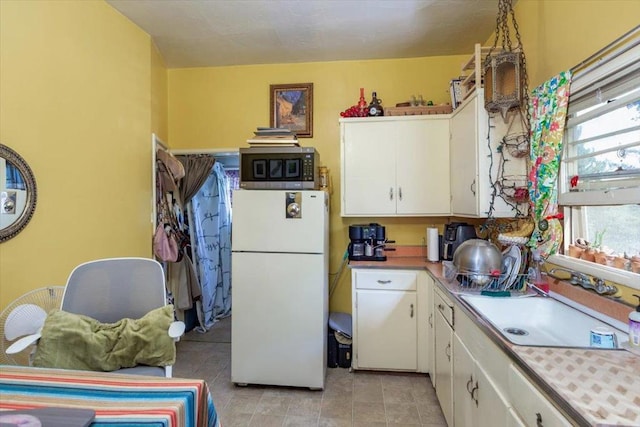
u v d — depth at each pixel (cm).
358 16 238
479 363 139
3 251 159
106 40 221
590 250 151
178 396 99
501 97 182
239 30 257
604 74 136
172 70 325
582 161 156
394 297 253
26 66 168
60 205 188
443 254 270
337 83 310
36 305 158
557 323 155
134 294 172
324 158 311
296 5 225
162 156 282
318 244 235
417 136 273
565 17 163
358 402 222
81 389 103
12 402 95
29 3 170
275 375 238
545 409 87
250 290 239
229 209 436
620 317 130
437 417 205
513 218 213
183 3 223
